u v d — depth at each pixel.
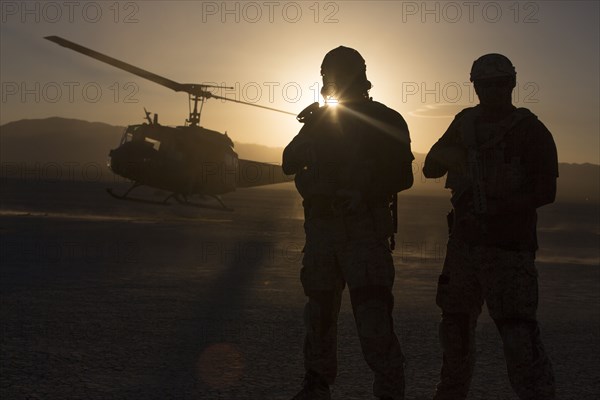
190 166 25.52
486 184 3.23
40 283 9.29
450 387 3.45
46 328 6.21
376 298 3.22
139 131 25.48
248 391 4.30
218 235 21.27
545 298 9.46
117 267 11.52
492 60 3.31
